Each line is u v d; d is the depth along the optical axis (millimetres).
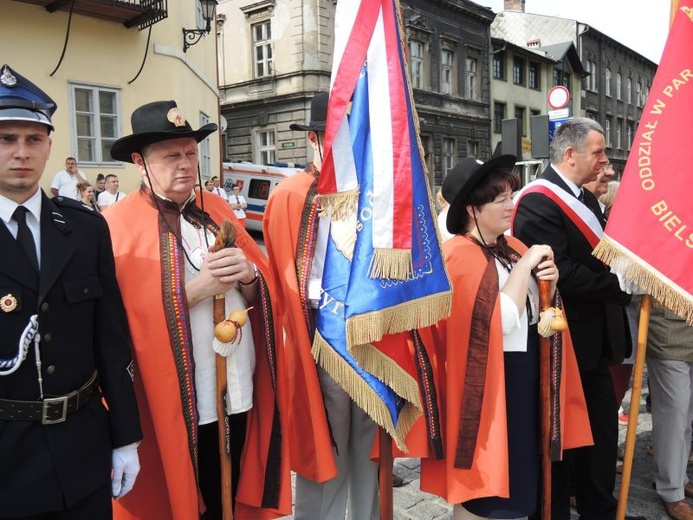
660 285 2594
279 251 2602
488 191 2412
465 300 2391
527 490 2404
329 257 2385
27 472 1687
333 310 2332
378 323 2096
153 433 2201
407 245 2131
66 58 10695
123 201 2320
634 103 44531
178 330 2107
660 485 3170
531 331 2494
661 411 3148
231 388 2240
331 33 22500
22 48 10211
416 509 3230
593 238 2930
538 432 2498
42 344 1722
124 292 2127
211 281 2107
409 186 2150
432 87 26016
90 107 11164
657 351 3127
